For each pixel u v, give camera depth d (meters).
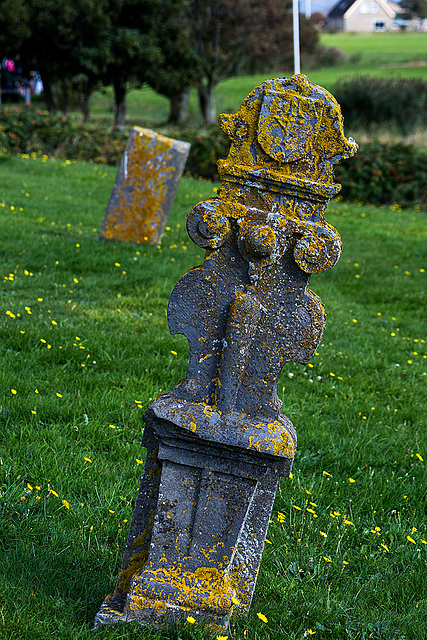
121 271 8.41
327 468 4.45
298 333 2.73
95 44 27.77
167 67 30.06
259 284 2.72
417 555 3.59
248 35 35.69
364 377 6.21
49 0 25.84
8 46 27.52
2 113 18.77
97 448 4.29
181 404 2.74
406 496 4.18
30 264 8.12
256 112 2.66
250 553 2.90
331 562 3.43
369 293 9.66
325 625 2.99
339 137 2.62
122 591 2.90
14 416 4.43
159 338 6.26
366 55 60.50
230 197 2.71
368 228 14.31
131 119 38.88
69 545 3.25
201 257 9.87
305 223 2.66
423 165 18.98
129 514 3.58
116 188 9.76
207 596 2.76
